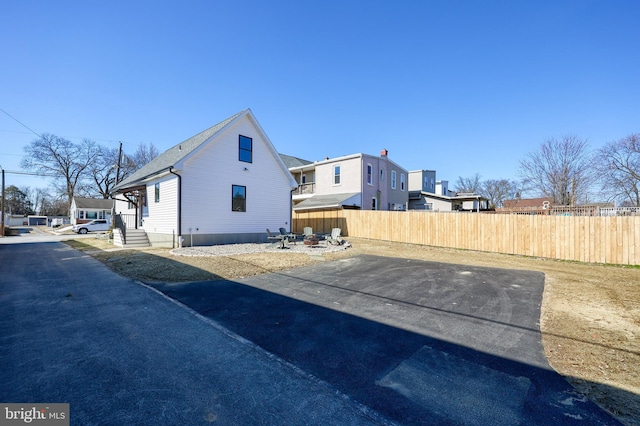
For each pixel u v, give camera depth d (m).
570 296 6.18
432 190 36.25
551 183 27.19
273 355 3.55
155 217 15.45
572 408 2.54
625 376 3.07
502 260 11.13
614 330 4.34
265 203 17.03
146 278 7.70
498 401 2.65
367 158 23.94
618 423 2.33
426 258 11.35
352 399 2.68
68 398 2.62
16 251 13.88
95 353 3.53
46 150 41.34
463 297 6.12
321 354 3.59
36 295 6.13
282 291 6.55
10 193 70.25
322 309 5.34
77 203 40.84
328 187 25.23
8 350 3.58
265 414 2.44
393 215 16.98
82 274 8.23
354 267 9.32
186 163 13.66
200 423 2.31
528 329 4.41
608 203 25.88
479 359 3.48
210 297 6.07
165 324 4.55
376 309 5.35
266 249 12.86
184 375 3.05
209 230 14.45
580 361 3.42
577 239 11.09
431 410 2.52
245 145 16.11
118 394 2.69
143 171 19.73
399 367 3.29
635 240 10.02
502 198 52.53
